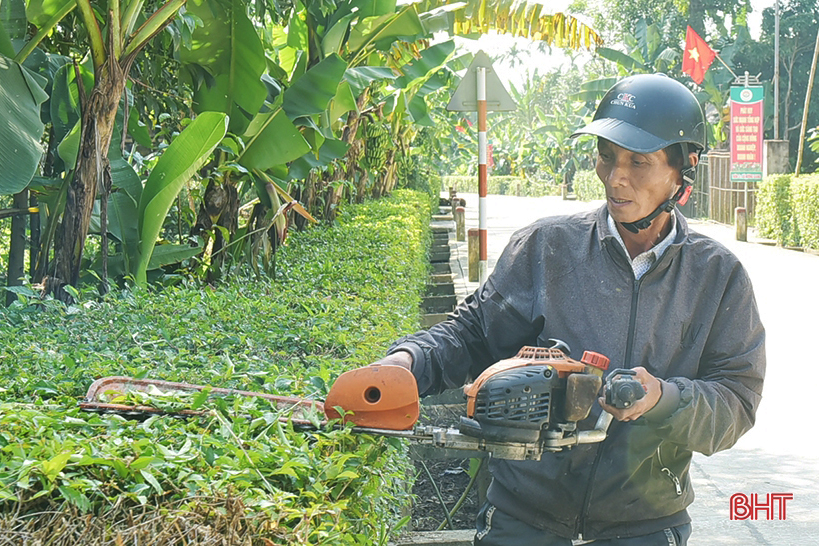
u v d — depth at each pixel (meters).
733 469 5.88
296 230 10.44
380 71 7.21
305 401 2.37
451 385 2.39
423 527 4.69
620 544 2.29
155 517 1.56
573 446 2.20
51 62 6.14
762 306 12.28
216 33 6.14
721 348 2.22
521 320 2.35
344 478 1.99
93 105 5.07
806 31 41.03
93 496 1.68
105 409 2.24
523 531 2.36
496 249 20.31
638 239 2.26
